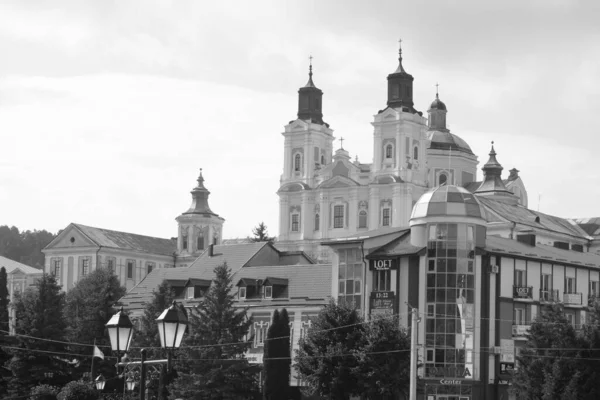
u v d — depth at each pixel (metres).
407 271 104.31
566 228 174.25
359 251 107.56
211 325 104.31
